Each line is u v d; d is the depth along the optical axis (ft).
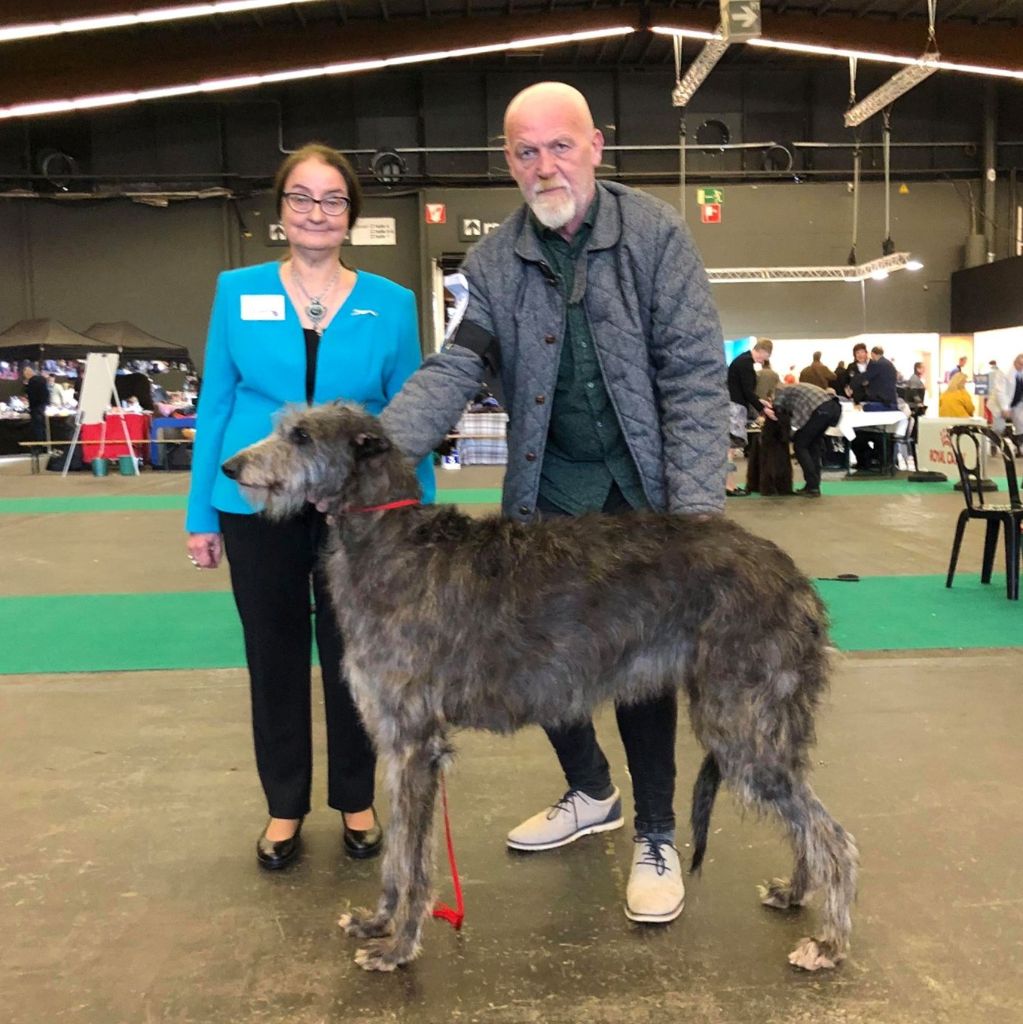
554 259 9.26
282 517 9.16
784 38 53.78
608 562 8.31
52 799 11.60
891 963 8.24
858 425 46.26
